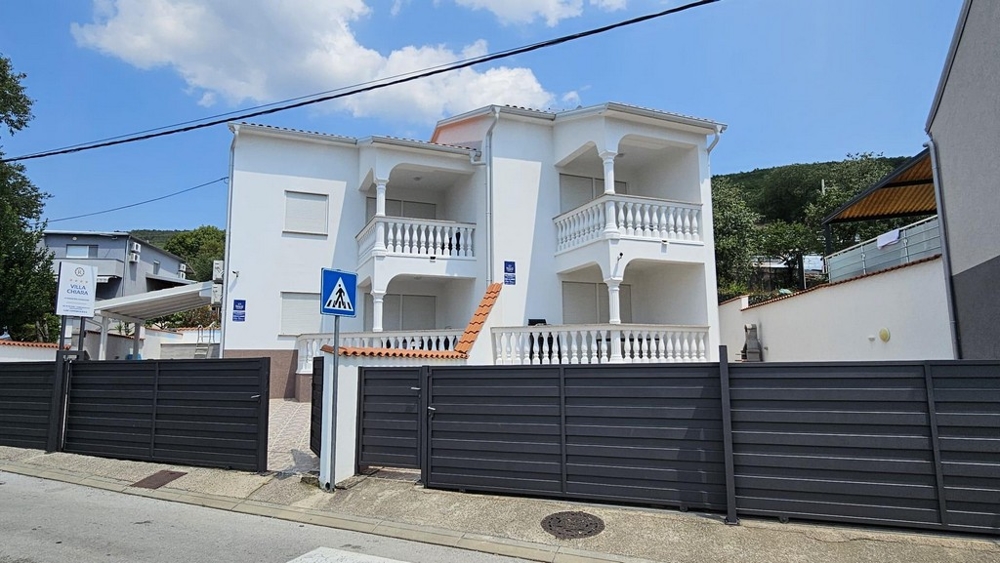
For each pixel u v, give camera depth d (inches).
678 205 582.6
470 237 635.5
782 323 607.5
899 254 485.7
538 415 288.5
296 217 651.5
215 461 347.6
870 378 238.7
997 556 208.5
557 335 515.5
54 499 306.8
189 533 249.0
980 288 328.8
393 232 615.2
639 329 518.6
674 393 265.6
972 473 224.7
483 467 294.0
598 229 562.3
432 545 239.6
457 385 305.9
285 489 308.2
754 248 1152.2
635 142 605.3
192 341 1312.7
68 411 409.1
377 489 302.8
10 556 216.7
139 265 1469.0
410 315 688.4
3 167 986.7
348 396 327.9
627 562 220.2
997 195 302.0
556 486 280.2
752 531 236.1
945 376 231.1
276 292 634.2
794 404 246.4
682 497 259.1
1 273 871.7
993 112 300.0
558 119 619.8
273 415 517.3
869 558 211.9
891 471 232.4
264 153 644.7
